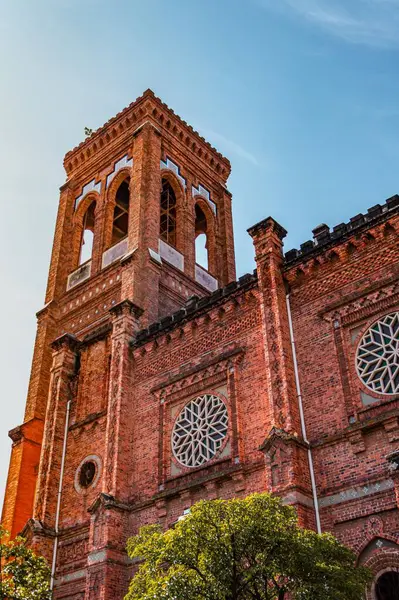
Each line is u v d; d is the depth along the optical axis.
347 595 16.36
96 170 52.31
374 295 26.00
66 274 48.00
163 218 50.00
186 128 53.66
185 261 45.88
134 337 36.47
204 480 27.62
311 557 16.48
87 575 28.69
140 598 17.34
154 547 17.64
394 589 20.73
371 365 24.89
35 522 33.38
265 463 24.61
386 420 22.94
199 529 17.09
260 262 30.36
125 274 40.19
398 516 21.36
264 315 28.73
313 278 28.58
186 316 33.59
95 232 48.06
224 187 55.22
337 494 23.16
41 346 43.84
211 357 31.25
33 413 40.69
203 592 16.53
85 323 42.69
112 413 33.56
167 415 31.84
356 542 21.91
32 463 39.00
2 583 23.16
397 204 27.22
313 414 25.42
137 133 49.22
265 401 27.64
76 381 39.12
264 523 16.78
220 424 29.12
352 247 27.72
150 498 29.69
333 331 26.59
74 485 34.50
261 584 17.28
